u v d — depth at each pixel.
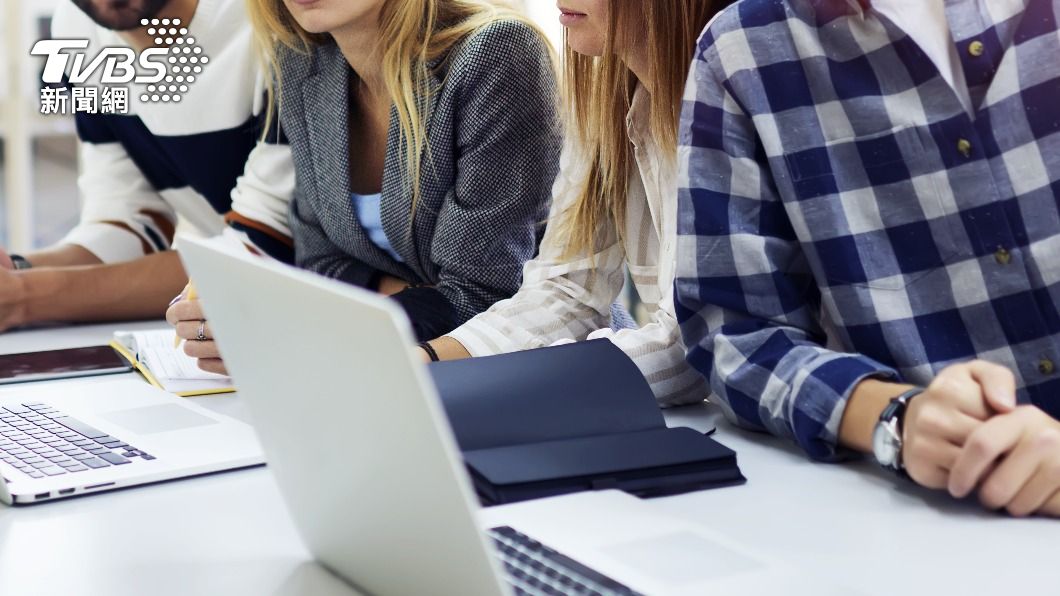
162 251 2.04
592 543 0.78
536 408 1.04
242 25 2.00
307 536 0.82
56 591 0.78
